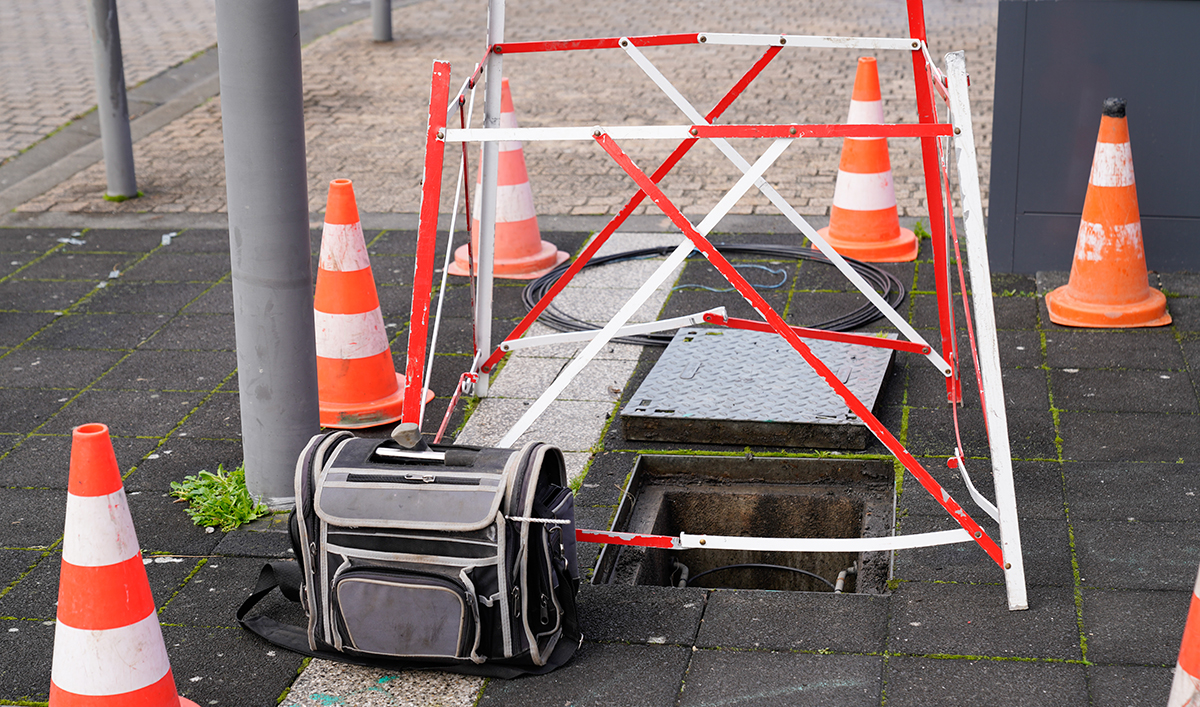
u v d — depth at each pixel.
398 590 3.31
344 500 3.35
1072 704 3.27
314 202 8.56
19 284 7.11
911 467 3.66
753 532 4.79
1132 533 4.12
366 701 3.42
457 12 15.74
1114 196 5.81
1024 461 4.68
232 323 6.48
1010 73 6.39
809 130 3.47
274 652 3.67
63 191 8.94
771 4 15.52
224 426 5.27
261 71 4.09
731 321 4.64
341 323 5.16
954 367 4.96
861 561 4.29
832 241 7.14
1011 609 3.71
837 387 3.64
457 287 6.84
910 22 4.40
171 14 15.82
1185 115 6.25
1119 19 6.17
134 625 3.06
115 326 6.46
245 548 4.28
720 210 3.60
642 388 5.26
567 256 7.27
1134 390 5.23
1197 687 2.81
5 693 3.50
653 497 4.72
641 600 3.87
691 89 11.52
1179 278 6.41
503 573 3.29
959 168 3.46
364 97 11.62
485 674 3.48
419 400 3.81
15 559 4.24
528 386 5.55
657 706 3.35
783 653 3.56
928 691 3.35
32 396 5.61
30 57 13.42
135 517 4.52
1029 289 6.47
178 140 10.29
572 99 11.31
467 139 3.65
